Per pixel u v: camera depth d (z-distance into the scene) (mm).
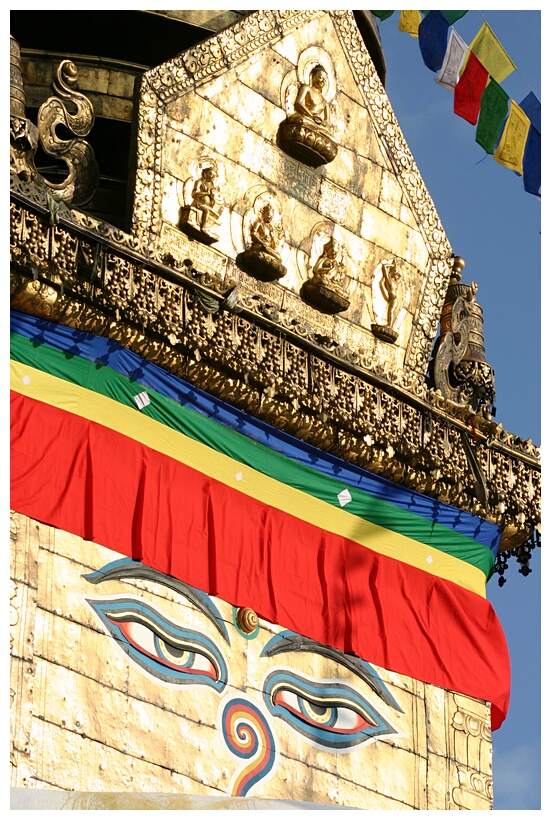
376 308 40938
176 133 37844
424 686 39375
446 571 40594
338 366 38938
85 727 33031
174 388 36500
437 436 40688
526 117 39750
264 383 37406
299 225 39688
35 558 33438
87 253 35156
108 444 35125
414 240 42000
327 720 37094
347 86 41438
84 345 35250
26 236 34375
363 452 39156
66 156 36688
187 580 35594
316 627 37500
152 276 36094
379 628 38719
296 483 38219
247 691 35844
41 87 39438
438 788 38625
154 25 41531
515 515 42062
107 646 33906
